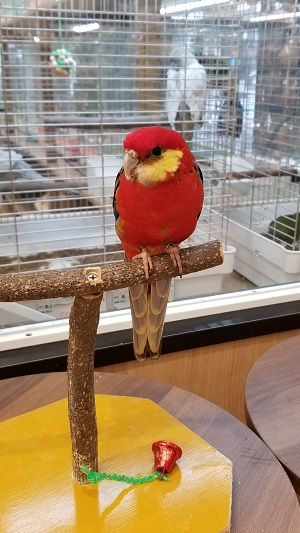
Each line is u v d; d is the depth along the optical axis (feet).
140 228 2.34
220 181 5.03
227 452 2.55
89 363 2.21
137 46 5.02
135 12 4.55
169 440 2.57
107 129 5.02
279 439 2.65
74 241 4.65
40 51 5.19
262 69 4.91
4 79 4.27
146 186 2.19
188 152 2.26
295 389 3.02
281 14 4.71
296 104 4.83
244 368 4.29
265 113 5.02
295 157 4.91
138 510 2.15
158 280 2.31
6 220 4.79
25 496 2.24
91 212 4.99
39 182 4.87
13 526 2.08
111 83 5.34
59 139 5.13
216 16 4.66
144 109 5.30
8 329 3.81
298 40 4.69
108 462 2.45
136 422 2.72
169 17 4.66
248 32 4.76
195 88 4.78
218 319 4.16
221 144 5.00
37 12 4.56
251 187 5.16
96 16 4.66
